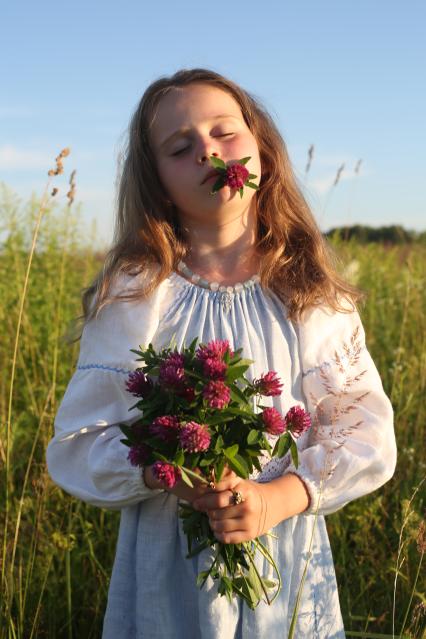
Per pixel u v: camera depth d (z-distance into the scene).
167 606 2.16
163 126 2.28
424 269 6.61
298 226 2.51
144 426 1.90
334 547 3.31
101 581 3.03
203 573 1.99
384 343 5.14
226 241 2.34
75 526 3.30
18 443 3.89
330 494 2.15
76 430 2.24
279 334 2.27
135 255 2.34
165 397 1.85
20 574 2.71
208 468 1.89
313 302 2.32
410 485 3.54
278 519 2.04
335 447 2.17
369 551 3.18
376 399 2.31
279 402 2.18
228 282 2.34
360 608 2.99
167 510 2.18
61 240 5.51
